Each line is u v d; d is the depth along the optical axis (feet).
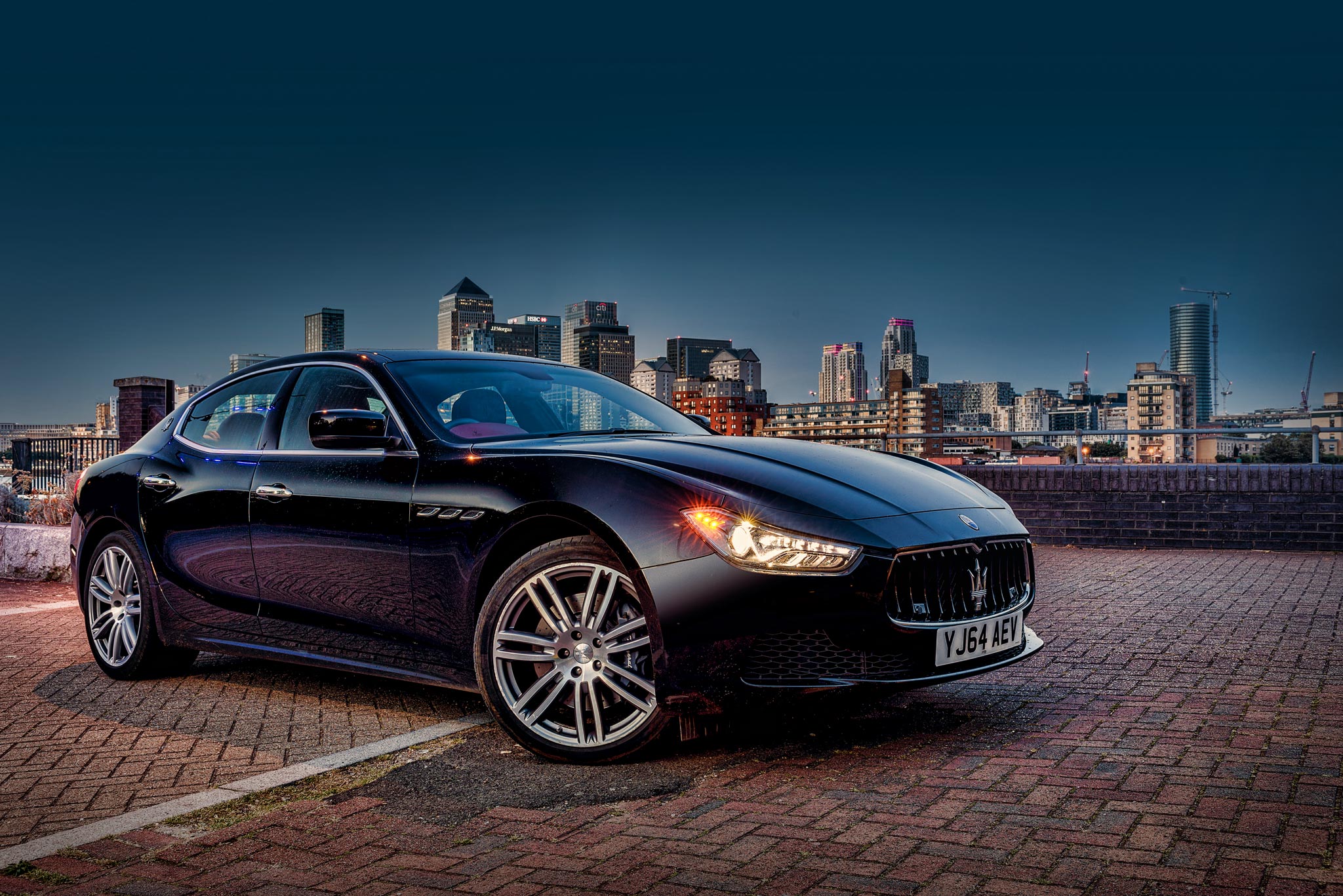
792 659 10.80
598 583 11.48
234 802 10.75
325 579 13.87
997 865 8.42
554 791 10.75
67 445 46.24
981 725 12.76
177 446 16.63
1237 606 21.52
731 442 13.21
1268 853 8.41
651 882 8.37
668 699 10.91
